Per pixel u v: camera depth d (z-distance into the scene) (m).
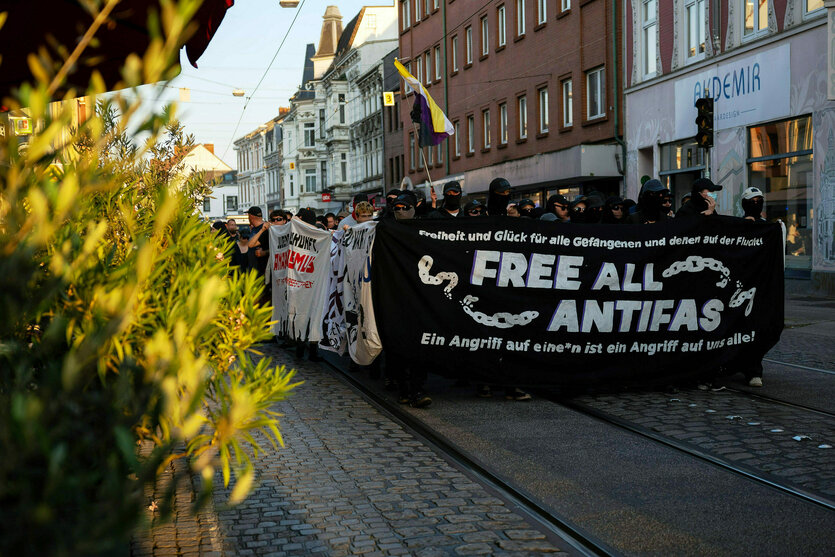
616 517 4.59
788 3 18.28
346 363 10.66
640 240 8.20
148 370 1.68
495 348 7.92
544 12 29.47
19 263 1.58
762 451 5.86
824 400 7.57
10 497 1.43
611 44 25.09
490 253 7.90
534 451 6.05
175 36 1.45
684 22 22.00
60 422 1.58
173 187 2.75
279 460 5.85
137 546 4.08
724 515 4.58
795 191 18.53
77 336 2.15
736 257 8.36
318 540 4.24
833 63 16.33
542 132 29.97
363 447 6.23
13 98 1.51
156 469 1.58
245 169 111.25
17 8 5.14
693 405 7.49
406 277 7.77
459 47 37.53
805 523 4.43
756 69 19.34
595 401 7.91
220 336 3.07
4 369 1.96
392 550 4.10
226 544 4.17
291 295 10.66
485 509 4.74
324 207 71.44
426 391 8.67
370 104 56.56
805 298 17.36
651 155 24.05
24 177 1.62
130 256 2.36
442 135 20.67
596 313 8.10
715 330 8.32
